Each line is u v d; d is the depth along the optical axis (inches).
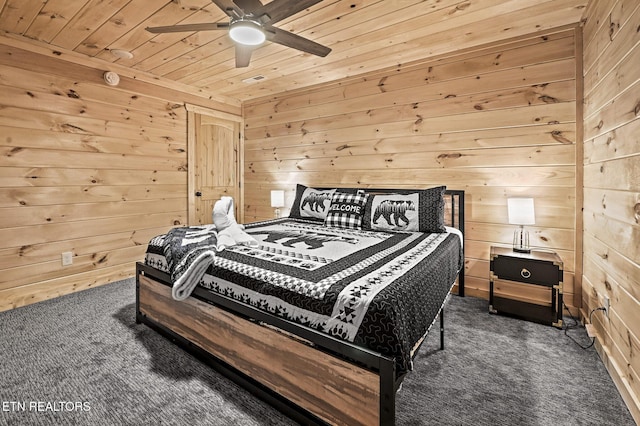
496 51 109.9
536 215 105.5
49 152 111.5
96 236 125.1
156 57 120.3
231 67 131.6
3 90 100.9
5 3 83.9
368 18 92.8
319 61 126.2
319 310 51.9
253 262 67.9
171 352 76.9
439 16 92.0
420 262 68.1
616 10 69.4
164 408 58.4
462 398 61.4
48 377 67.0
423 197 110.7
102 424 54.5
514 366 72.1
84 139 120.3
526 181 106.9
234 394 62.2
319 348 52.1
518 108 107.0
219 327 67.5
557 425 54.6
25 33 100.8
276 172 173.6
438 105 122.3
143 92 138.6
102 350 77.6
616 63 69.3
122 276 133.3
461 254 108.1
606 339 74.3
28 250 107.4
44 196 110.8
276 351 57.5
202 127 164.6
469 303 110.9
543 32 101.2
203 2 84.4
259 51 116.2
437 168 123.6
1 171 101.3
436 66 122.0
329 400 51.0
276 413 57.4
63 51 112.7
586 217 92.9
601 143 79.3
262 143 178.5
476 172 115.6
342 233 105.5
